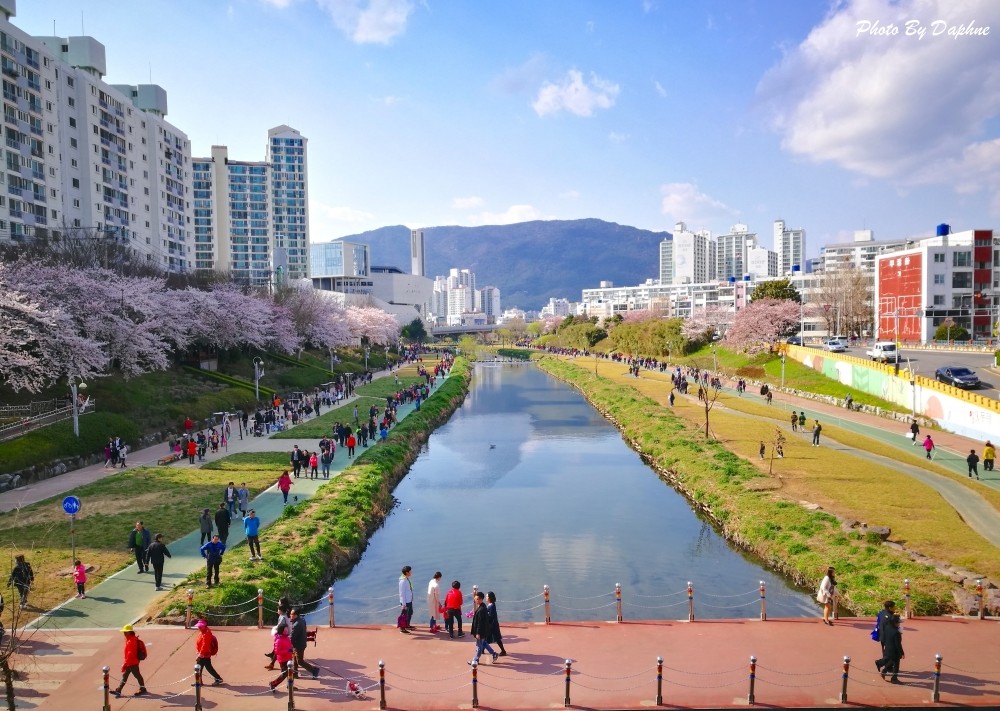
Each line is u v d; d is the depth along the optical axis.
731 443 62.31
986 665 22.56
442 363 157.25
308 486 47.62
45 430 52.28
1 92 87.69
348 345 155.88
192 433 60.72
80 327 62.94
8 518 38.25
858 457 55.31
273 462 54.81
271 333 112.12
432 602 26.16
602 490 55.00
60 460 50.16
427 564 38.19
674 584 34.44
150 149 130.75
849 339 144.12
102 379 69.75
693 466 55.00
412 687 21.50
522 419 94.00
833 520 37.66
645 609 31.11
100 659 22.91
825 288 155.12
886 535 35.06
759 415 79.25
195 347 93.88
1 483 44.12
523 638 25.33
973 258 121.62
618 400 97.31
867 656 23.44
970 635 24.91
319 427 72.94
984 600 27.20
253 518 32.47
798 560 34.75
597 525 45.34
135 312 73.25
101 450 54.91
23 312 53.81
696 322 154.25
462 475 60.56
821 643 24.61
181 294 87.62
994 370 81.62
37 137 94.81
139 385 72.94
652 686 21.45
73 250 80.38
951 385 68.00
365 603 32.28
